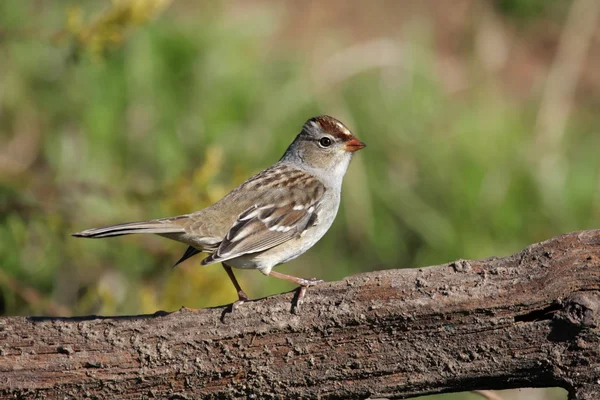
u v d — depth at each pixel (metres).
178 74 13.69
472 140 14.36
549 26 17.81
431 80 15.25
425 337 6.82
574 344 6.57
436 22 17.56
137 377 7.02
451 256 13.48
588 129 15.55
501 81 16.61
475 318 6.75
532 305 6.68
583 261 6.68
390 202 13.73
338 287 6.97
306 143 9.42
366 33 16.78
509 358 6.71
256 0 16.56
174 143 12.96
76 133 12.48
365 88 14.84
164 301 9.82
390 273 6.99
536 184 14.20
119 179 12.19
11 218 10.48
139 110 13.01
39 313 10.11
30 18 12.66
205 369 7.01
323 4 17.31
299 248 8.61
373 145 14.23
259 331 6.95
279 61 15.11
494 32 17.33
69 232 10.61
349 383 6.96
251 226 8.12
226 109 13.69
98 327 7.06
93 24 9.65
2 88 12.45
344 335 6.90
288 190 8.64
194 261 9.91
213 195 9.91
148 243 10.62
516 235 13.94
